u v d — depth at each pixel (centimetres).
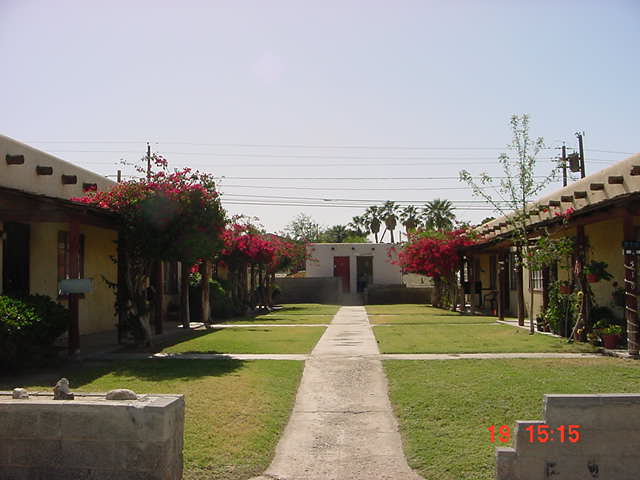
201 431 674
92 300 1655
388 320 2109
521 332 1573
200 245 1301
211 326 1917
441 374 955
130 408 494
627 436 514
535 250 1491
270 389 873
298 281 3919
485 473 565
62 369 1038
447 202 5856
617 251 1334
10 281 1296
